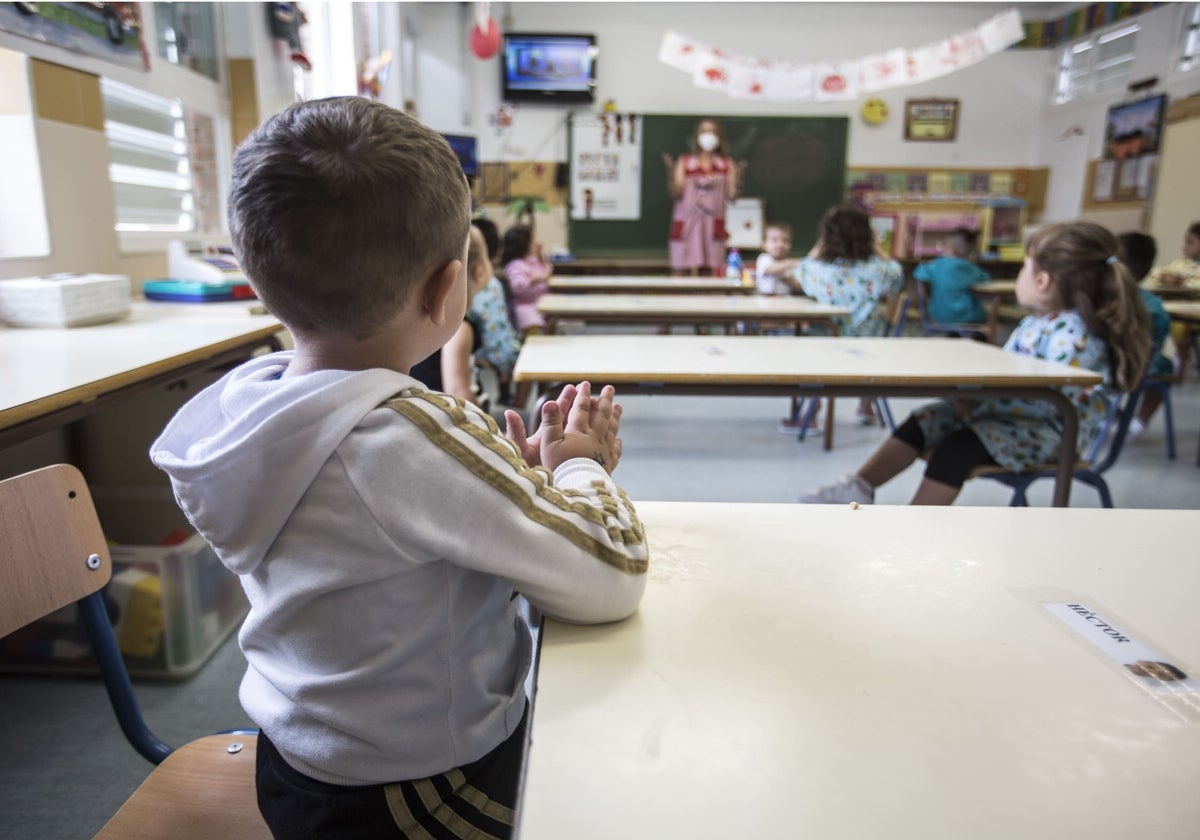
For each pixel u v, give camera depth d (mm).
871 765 466
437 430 587
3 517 815
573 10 8156
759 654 585
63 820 1376
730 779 454
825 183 8531
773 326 5020
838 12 8297
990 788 447
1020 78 8672
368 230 570
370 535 575
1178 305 4219
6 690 1746
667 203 8445
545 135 8312
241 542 605
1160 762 471
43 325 1902
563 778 454
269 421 567
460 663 651
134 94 2758
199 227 3287
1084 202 8227
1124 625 629
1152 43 7395
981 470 2102
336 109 587
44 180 2205
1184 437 4074
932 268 6312
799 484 3293
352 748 629
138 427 2309
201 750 927
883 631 617
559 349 2389
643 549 658
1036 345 2281
